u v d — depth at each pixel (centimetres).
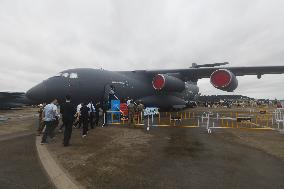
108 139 952
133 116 1434
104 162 621
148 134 1088
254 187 458
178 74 2014
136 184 472
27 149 780
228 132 1170
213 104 5812
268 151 753
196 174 532
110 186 461
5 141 923
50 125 886
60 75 1488
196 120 1811
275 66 1680
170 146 825
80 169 562
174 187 458
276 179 502
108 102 1603
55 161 624
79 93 1483
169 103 2238
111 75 1706
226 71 1553
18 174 536
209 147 812
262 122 1741
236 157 679
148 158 664
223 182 484
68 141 825
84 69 1584
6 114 2547
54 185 470
